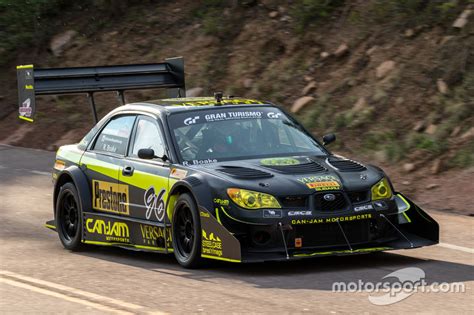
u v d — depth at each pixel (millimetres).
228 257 15094
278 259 15008
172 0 41750
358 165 16828
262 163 16625
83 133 35844
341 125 30094
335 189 15688
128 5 42500
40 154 34344
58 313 12953
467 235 19484
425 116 28844
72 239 19500
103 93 38188
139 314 12648
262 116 18281
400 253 17500
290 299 13422
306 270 15836
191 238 16141
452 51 30406
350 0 35375
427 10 32625
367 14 34156
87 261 17938
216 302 13359
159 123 17828
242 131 17734
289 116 18734
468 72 29625
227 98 19547
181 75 24312
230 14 38469
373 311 12508
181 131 17516
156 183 17141
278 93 33344
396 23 32938
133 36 40594
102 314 12758
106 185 18734
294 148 17750
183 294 14031
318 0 36094
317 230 15500
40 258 18375
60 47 42188
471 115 27906
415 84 30156
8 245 20109
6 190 28078
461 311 12484
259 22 37281
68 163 20109
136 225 17719
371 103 30391
